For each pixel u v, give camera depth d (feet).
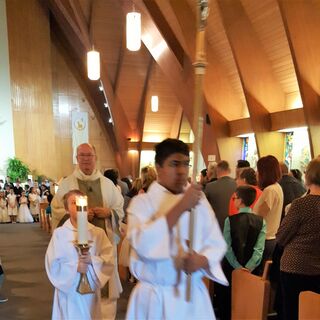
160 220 4.41
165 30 28.86
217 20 25.27
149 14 28.37
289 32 19.75
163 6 26.16
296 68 20.45
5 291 15.52
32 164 52.16
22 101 51.78
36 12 52.90
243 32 24.11
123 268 16.06
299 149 25.13
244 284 8.09
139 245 4.47
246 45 24.44
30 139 52.16
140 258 4.84
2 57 50.06
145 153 47.65
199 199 4.46
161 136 47.42
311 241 7.38
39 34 53.11
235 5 23.39
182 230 4.85
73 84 56.54
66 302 8.00
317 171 7.41
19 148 51.31
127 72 41.73
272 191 10.54
